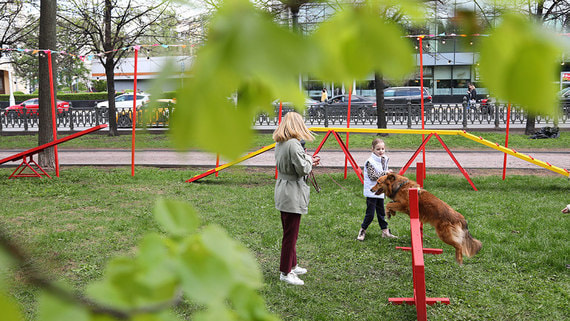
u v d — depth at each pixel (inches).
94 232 294.0
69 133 933.2
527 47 11.0
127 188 443.2
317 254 265.7
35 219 327.6
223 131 10.5
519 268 240.2
